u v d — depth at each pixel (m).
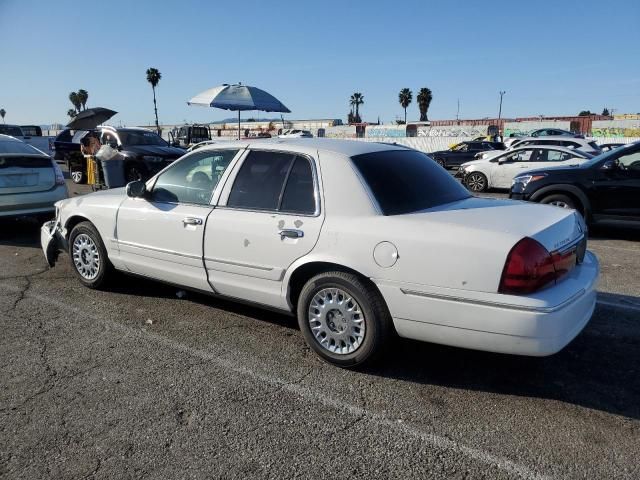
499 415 3.26
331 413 3.28
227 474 2.71
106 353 4.10
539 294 3.18
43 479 2.67
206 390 3.54
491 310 3.21
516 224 3.43
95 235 5.39
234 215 4.26
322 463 2.80
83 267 5.63
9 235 8.73
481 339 3.30
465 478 2.69
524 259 3.15
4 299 5.33
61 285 5.80
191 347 4.21
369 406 3.36
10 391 3.52
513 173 15.78
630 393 3.53
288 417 3.23
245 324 4.70
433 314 3.40
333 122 61.62
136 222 4.95
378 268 3.53
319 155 4.02
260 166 4.29
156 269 4.89
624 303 5.28
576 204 8.74
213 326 4.65
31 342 4.29
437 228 3.42
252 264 4.14
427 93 79.75
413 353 4.12
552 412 3.29
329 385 3.62
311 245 3.80
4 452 2.89
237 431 3.08
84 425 3.13
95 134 15.45
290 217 3.95
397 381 3.69
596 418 3.22
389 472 2.73
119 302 5.25
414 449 2.92
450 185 4.40
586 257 4.03
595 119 46.41
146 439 3.00
